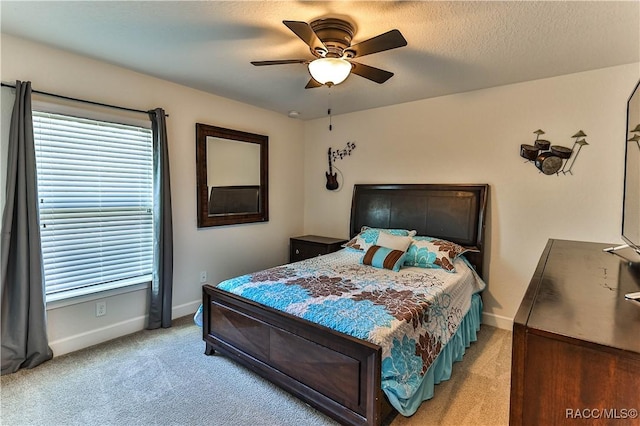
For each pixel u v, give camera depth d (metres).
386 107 3.86
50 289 2.46
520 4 1.72
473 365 2.46
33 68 2.29
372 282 2.52
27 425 1.78
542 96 2.88
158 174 2.93
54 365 2.36
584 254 1.92
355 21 1.91
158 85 3.00
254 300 2.24
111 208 2.77
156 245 2.96
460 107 3.32
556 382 0.83
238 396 2.07
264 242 4.19
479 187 3.19
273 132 4.22
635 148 1.86
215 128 3.48
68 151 2.50
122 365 2.39
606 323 0.88
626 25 1.91
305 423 1.84
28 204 2.22
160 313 3.02
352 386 1.72
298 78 2.96
